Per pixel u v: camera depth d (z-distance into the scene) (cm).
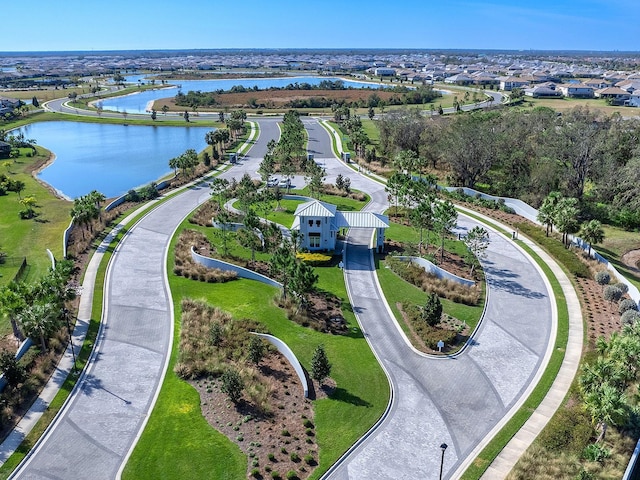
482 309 5669
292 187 10300
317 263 6688
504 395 4259
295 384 4328
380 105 19850
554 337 5112
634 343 3981
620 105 19088
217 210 8694
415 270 6450
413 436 3797
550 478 3375
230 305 5606
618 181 8669
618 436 3794
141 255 6850
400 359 4747
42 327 4438
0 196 9469
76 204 7275
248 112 19600
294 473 3388
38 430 3762
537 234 7706
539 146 9838
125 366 4534
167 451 3566
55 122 18325
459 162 10244
